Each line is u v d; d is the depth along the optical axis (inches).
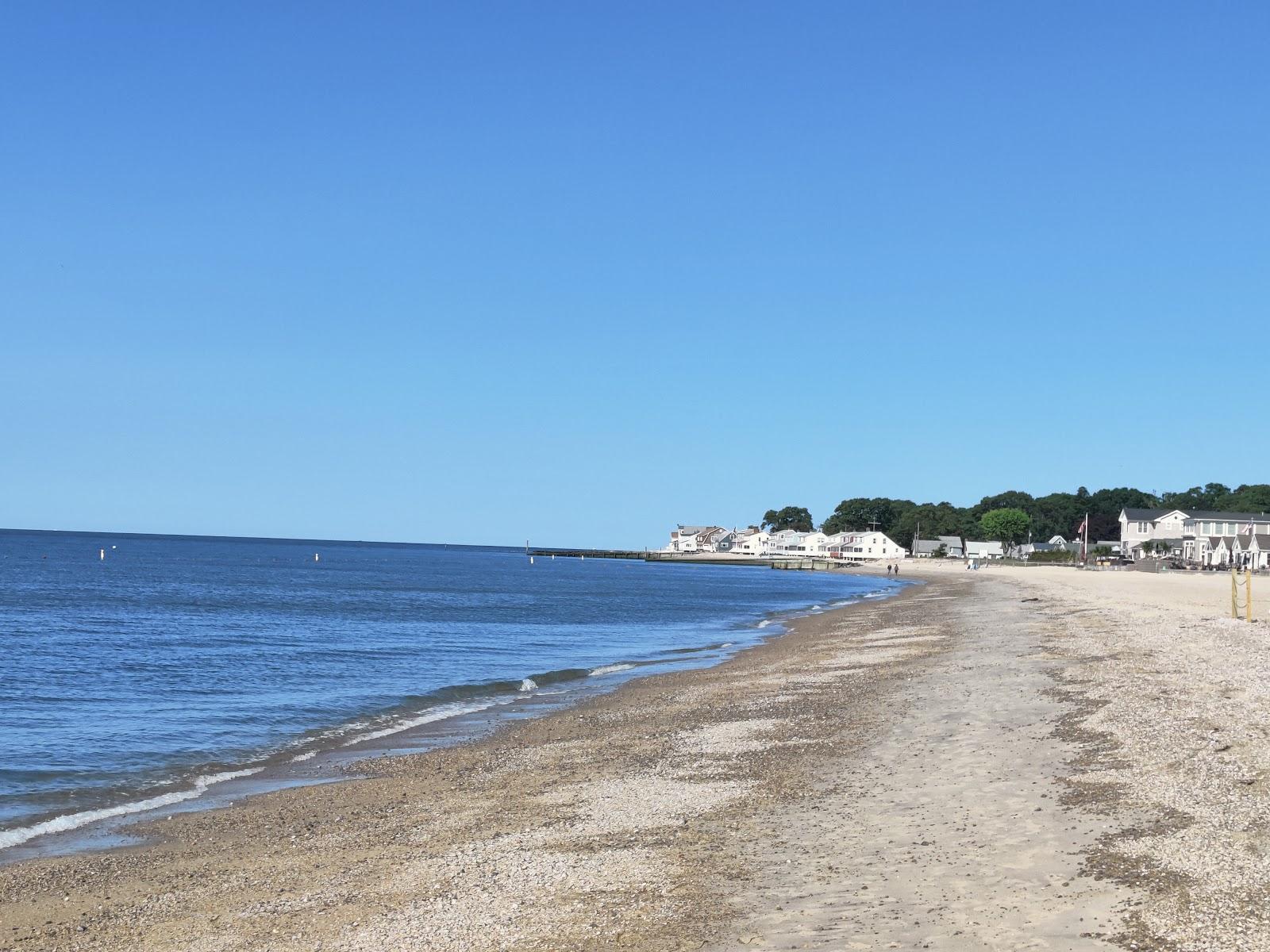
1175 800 503.8
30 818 659.4
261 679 1374.3
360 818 637.9
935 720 810.8
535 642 1980.8
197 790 742.5
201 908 461.4
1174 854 419.2
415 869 496.7
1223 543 5359.3
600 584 5108.3
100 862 551.8
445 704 1167.6
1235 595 1551.4
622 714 1030.4
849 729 808.9
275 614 2632.9
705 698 1103.0
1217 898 366.3
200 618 2450.8
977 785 575.5
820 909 390.6
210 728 999.6
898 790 581.9
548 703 1157.7
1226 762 566.6
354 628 2245.3
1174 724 691.4
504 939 384.8
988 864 429.4
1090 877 401.4
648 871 459.5
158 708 1122.0
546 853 506.3
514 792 683.4
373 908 438.6
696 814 567.2
